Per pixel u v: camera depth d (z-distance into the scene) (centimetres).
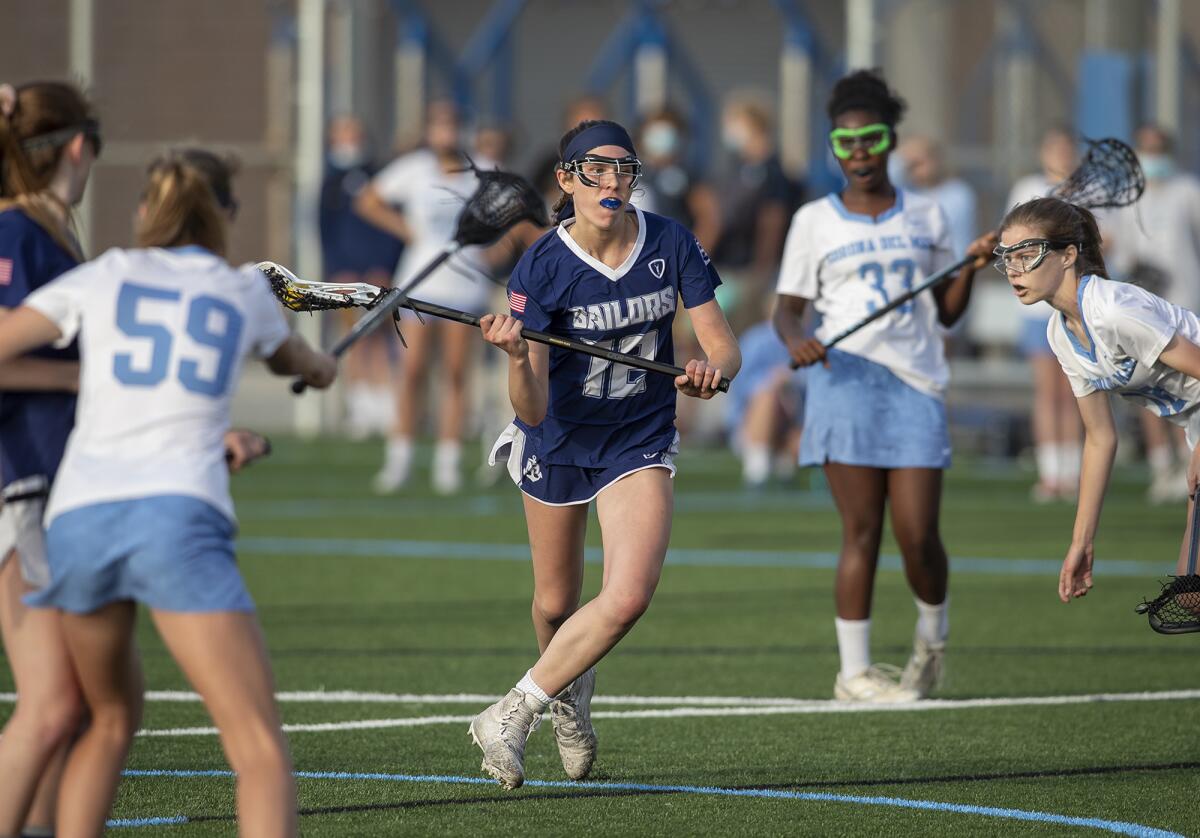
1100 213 4769
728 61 10744
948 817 1772
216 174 1964
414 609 3228
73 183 1634
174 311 1430
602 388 1919
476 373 7650
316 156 7181
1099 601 3350
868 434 2441
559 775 1973
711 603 3316
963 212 5269
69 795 1473
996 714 2323
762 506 5009
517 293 1931
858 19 6800
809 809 1806
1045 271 1931
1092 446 1992
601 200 1877
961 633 3003
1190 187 4881
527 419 1828
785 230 5609
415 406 5341
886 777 1955
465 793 1870
